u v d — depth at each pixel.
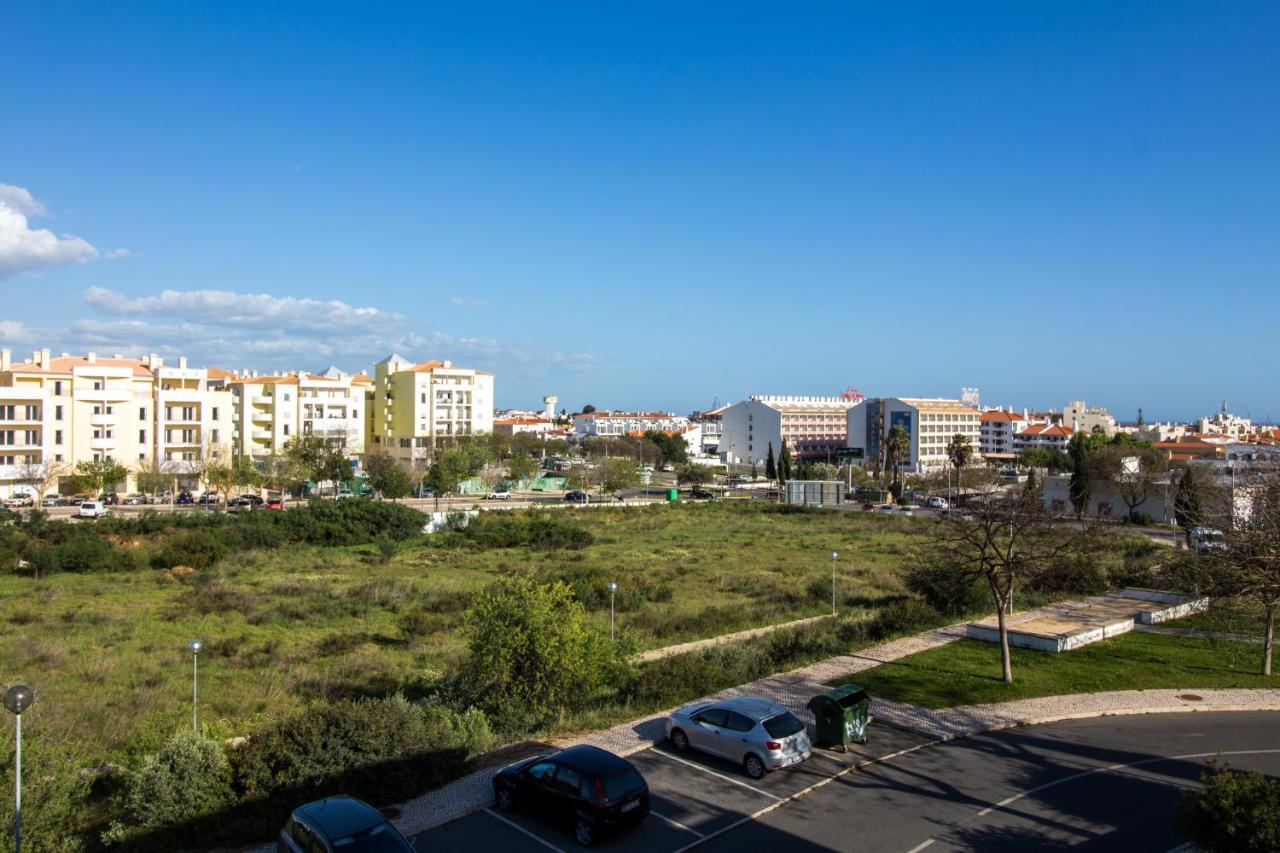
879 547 70.00
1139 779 19.91
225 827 16.64
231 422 107.44
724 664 28.72
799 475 146.62
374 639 37.22
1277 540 29.03
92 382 96.81
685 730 21.42
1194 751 21.75
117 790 19.27
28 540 58.00
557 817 17.11
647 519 92.25
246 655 33.47
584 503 105.75
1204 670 28.94
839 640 33.12
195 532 63.56
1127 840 16.77
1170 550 56.66
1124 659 30.38
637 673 27.27
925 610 36.75
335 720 19.06
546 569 56.44
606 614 41.66
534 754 21.09
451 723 21.86
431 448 119.56
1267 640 28.62
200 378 105.69
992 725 23.56
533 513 91.06
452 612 42.81
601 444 183.62
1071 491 87.88
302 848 14.04
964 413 183.75
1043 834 17.03
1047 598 42.00
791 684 27.30
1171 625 36.41
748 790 19.16
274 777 17.89
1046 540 31.73
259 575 54.78
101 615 40.53
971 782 19.69
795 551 67.81
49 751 17.12
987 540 28.83
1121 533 64.62
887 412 181.62
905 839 16.81
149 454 101.06
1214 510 48.69
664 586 48.50
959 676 28.17
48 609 42.59
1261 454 82.44
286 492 105.50
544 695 24.03
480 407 137.12
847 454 194.62
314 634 38.09
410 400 128.12
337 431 118.75
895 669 29.03
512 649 23.81
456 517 78.62
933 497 105.56
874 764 20.80
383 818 14.34
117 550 58.25
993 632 33.16
